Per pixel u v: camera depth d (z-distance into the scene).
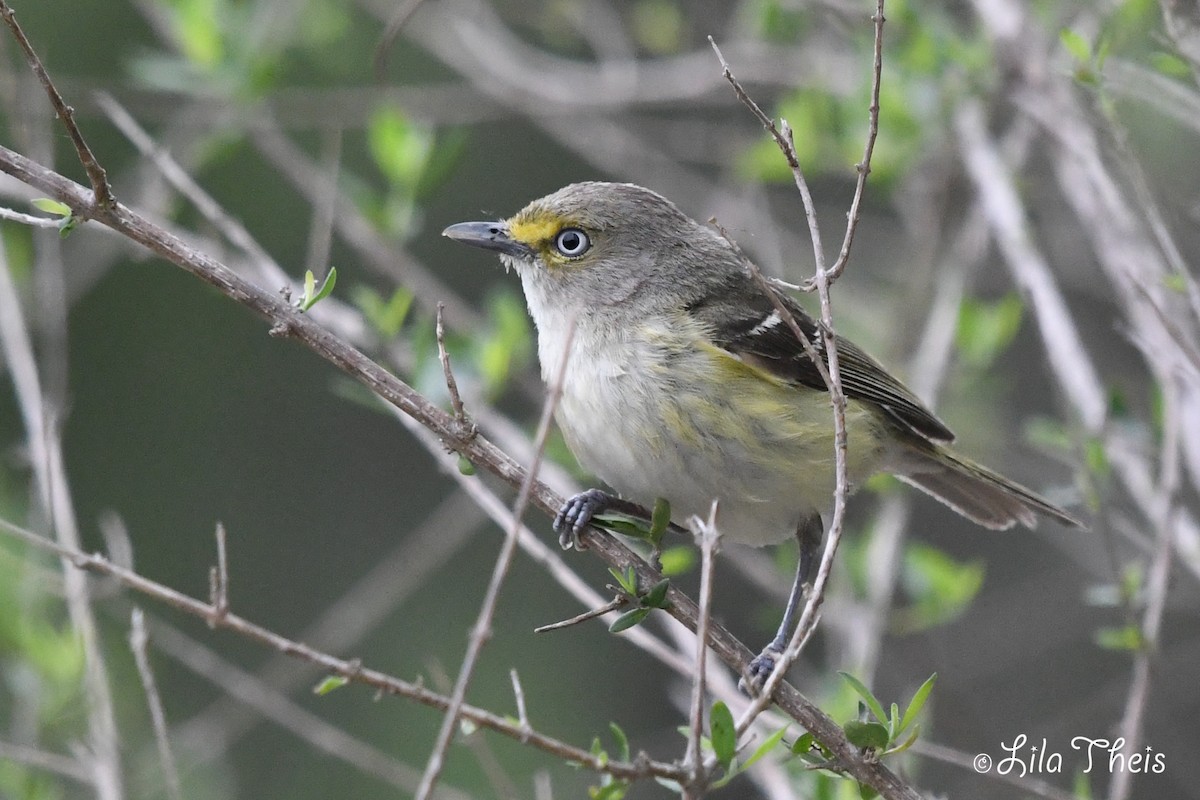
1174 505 8.73
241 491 15.34
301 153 15.20
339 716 14.27
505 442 10.13
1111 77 9.56
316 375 15.77
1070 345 10.16
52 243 10.06
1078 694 14.70
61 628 10.66
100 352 15.00
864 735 6.84
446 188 15.69
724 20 15.39
